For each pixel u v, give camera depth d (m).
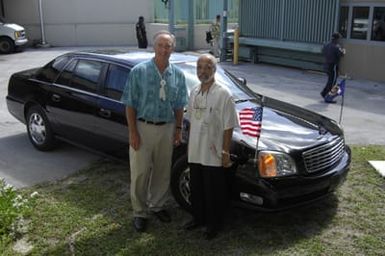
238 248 4.32
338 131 5.28
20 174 6.05
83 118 6.05
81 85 6.14
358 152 7.05
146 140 4.43
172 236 4.51
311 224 4.79
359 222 4.85
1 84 12.99
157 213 4.81
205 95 4.22
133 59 5.84
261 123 4.80
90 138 6.07
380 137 8.15
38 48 24.38
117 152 5.76
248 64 17.97
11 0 24.77
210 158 4.26
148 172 4.58
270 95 11.88
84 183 5.73
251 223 4.80
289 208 4.53
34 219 4.77
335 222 4.84
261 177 4.37
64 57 6.63
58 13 25.33
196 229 4.64
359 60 14.48
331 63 10.95
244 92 5.93
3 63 18.06
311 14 15.51
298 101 11.20
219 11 24.16
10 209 4.56
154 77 4.29
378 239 4.52
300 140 4.70
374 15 13.81
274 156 4.40
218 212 4.45
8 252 4.17
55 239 4.43
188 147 4.45
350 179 5.95
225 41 18.61
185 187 4.86
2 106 10.08
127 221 4.78
